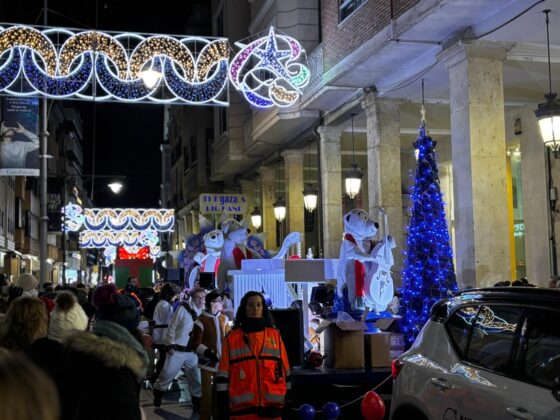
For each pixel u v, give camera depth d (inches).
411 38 518.6
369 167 674.2
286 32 798.5
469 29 489.7
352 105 711.1
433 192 464.4
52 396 61.4
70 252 2384.4
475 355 205.5
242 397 230.7
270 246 1075.9
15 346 193.3
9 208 1427.2
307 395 361.4
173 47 640.4
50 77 607.2
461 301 223.8
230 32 1109.1
